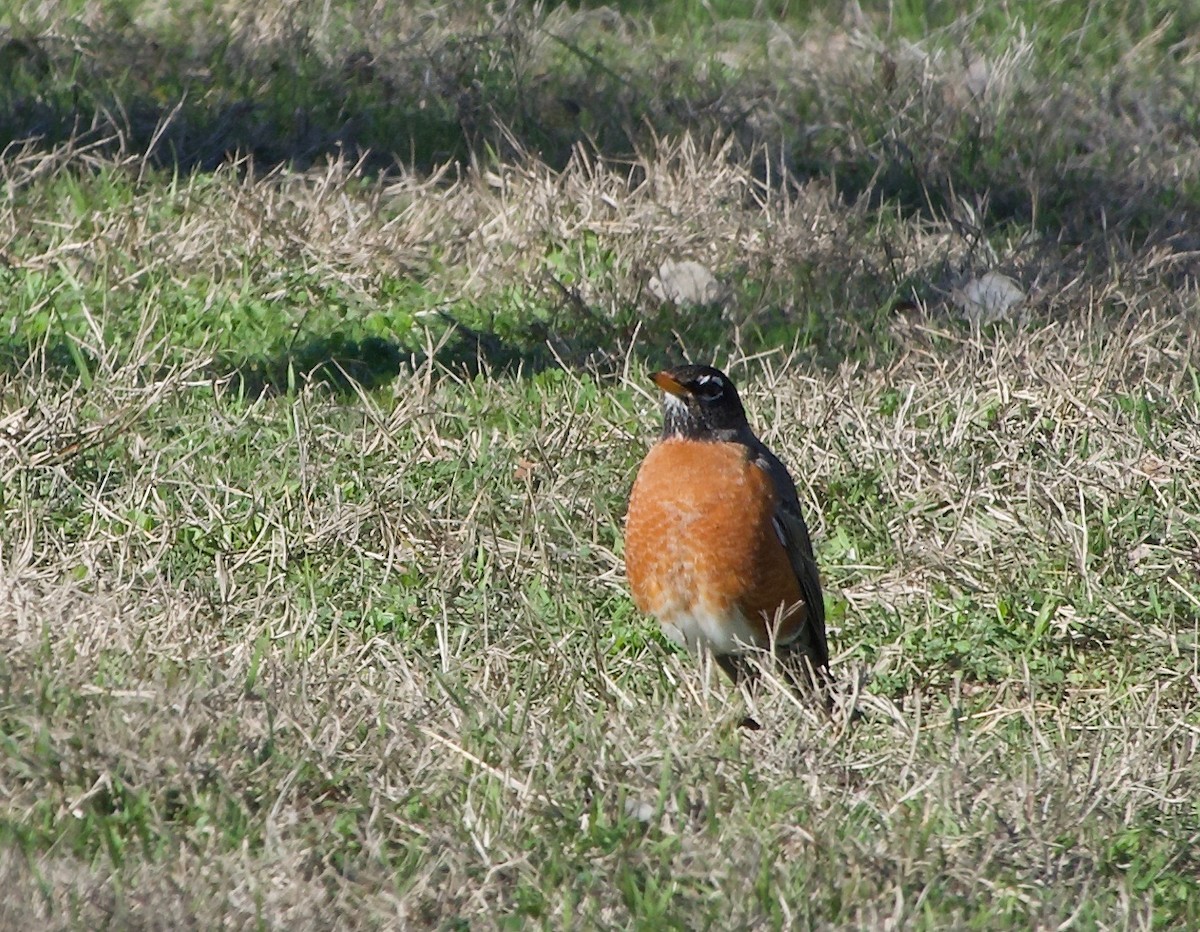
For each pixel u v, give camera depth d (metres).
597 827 7.30
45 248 14.68
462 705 8.30
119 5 20.11
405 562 10.40
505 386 13.11
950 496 11.27
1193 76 21.59
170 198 15.39
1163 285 15.03
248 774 7.51
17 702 7.73
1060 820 7.70
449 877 7.05
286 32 19.48
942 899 7.16
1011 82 19.95
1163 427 12.05
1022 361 13.04
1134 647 9.91
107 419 11.46
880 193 17.48
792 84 20.02
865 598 10.45
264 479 11.27
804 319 14.50
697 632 9.28
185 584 9.80
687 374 9.13
